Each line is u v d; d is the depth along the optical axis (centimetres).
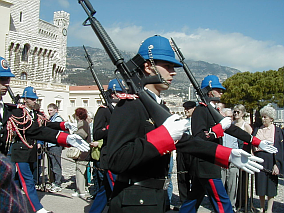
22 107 451
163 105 275
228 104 3894
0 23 4222
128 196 239
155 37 278
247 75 4053
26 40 4609
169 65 278
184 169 655
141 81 246
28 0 4969
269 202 586
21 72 4572
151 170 243
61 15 6181
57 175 782
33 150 525
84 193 702
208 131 423
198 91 452
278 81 3644
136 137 236
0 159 142
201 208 642
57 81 5534
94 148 626
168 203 634
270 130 596
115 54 254
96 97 4331
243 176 650
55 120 830
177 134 224
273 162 573
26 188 516
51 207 623
